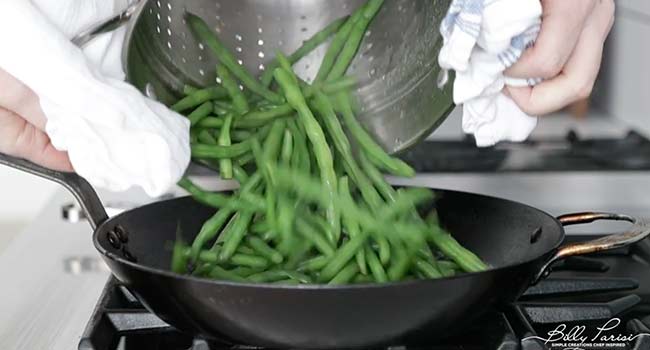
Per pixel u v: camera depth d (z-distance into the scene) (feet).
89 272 3.99
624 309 3.41
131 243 3.52
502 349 3.12
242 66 3.72
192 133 3.58
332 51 3.67
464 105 3.41
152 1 3.43
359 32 3.65
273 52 3.73
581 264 3.83
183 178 3.53
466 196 3.75
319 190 3.53
